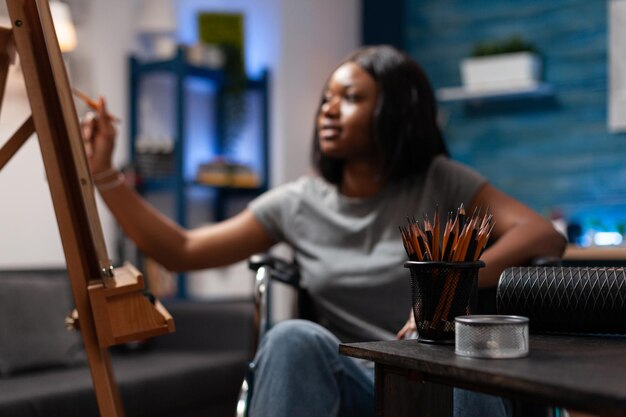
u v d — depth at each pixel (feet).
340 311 6.16
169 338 9.75
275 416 4.73
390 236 6.16
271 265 6.22
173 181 12.82
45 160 4.50
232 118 14.30
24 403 6.63
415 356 3.29
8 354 7.83
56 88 4.34
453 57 15.28
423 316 3.71
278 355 4.85
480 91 14.16
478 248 3.83
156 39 13.10
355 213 6.33
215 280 13.97
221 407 8.71
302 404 4.76
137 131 12.84
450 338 3.67
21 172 9.90
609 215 13.50
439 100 15.31
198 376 8.32
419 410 3.76
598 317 3.94
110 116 6.48
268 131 14.42
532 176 14.30
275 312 13.87
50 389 7.00
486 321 3.26
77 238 4.71
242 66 14.15
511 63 13.85
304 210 6.56
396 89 6.27
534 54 14.05
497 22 14.73
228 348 9.43
